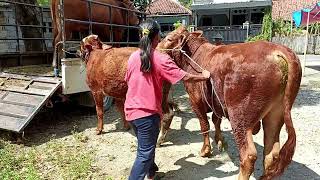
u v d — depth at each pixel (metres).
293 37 28.34
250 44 3.75
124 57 5.59
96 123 7.10
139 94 3.67
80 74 6.75
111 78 5.66
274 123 3.75
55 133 6.41
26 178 4.37
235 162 5.07
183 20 23.80
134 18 10.05
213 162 5.07
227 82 3.72
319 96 10.03
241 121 3.64
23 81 6.77
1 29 11.96
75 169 4.69
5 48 12.02
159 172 4.67
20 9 10.39
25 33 10.69
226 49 3.94
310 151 5.46
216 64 3.92
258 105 3.52
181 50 4.82
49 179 4.50
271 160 3.71
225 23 28.61
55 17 7.86
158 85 3.69
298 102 9.20
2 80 6.90
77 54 6.76
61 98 7.08
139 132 3.71
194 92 4.71
